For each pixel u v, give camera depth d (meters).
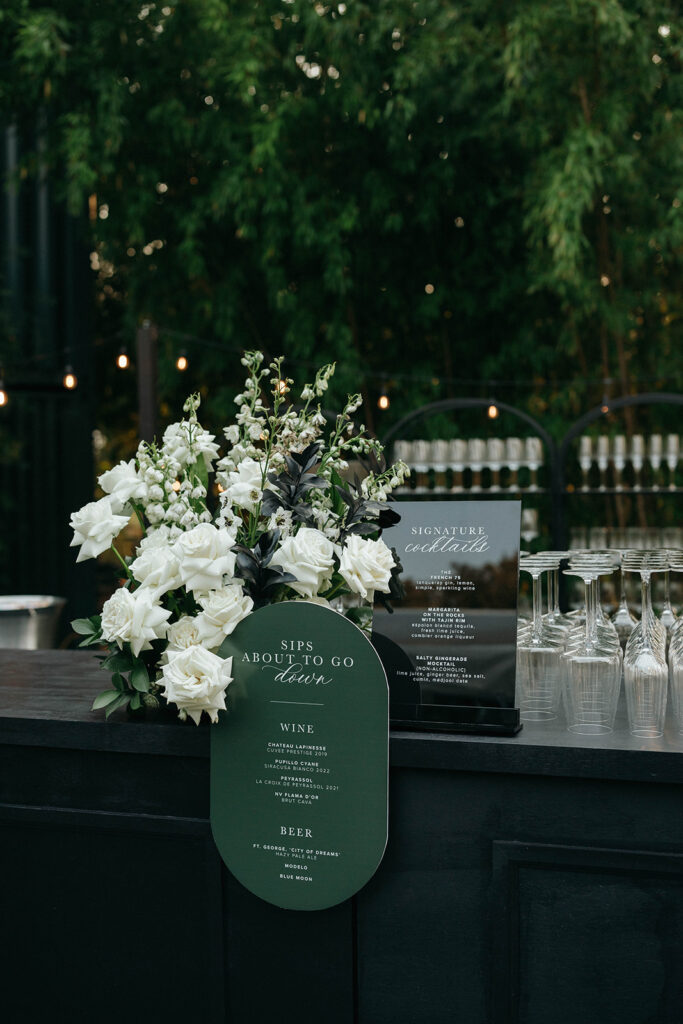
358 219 6.00
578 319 5.61
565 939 1.49
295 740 1.58
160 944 1.72
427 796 1.55
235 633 1.60
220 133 5.80
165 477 1.70
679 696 1.57
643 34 4.96
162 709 1.77
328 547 1.58
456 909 1.55
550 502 5.64
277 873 1.60
